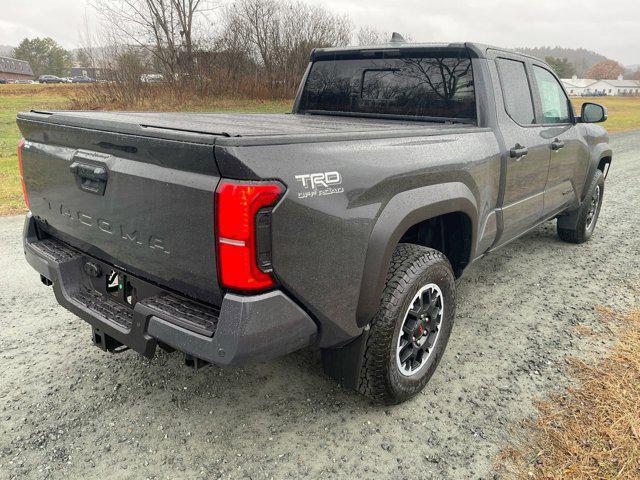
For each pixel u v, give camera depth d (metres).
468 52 3.29
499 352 3.28
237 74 23.25
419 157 2.53
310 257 2.00
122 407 2.63
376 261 2.28
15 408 2.60
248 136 1.77
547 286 4.41
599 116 4.41
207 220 1.83
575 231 5.39
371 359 2.45
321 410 2.66
